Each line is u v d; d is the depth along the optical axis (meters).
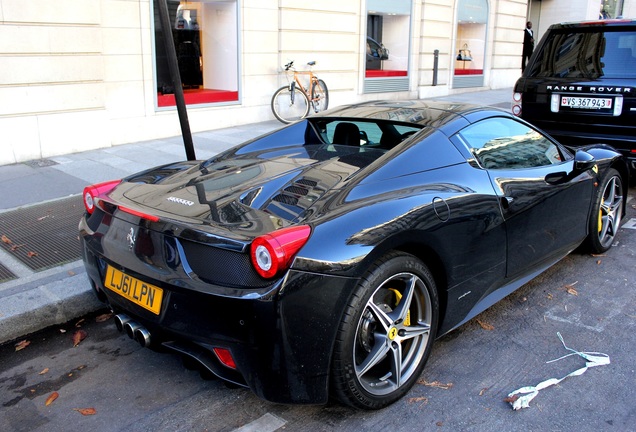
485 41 17.55
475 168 3.44
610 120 6.31
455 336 3.67
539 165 4.04
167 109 9.87
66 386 3.20
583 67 6.61
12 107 7.89
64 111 8.43
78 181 7.07
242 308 2.46
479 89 17.73
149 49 9.45
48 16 7.98
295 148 3.74
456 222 3.10
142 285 2.81
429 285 2.99
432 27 15.20
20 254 4.77
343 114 3.90
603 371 3.26
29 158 8.17
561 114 6.68
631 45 6.37
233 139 9.73
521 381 3.16
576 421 2.82
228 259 2.54
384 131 3.59
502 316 3.95
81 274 4.38
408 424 2.80
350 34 13.00
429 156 3.26
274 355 2.47
